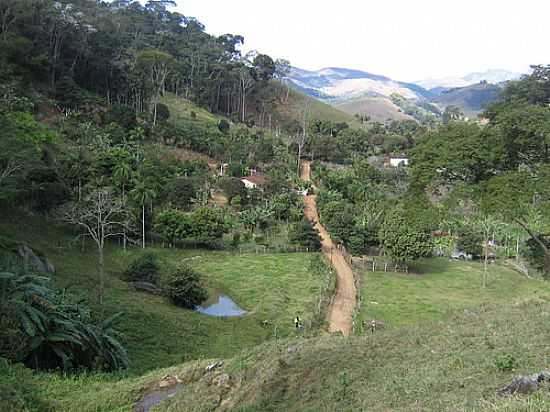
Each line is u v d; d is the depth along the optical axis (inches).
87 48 3737.7
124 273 1610.5
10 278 781.9
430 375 436.5
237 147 3720.5
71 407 593.0
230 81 5482.3
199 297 1503.4
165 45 5354.3
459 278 2129.7
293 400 483.5
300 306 1563.7
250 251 2319.1
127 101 3996.1
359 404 422.9
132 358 946.7
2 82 2571.4
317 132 5068.9
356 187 3179.1
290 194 3065.9
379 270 2222.0
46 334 773.3
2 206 1754.4
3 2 3211.1
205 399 571.8
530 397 327.0
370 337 619.5
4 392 561.6
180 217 2258.9
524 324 530.3
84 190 2108.8
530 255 775.7
